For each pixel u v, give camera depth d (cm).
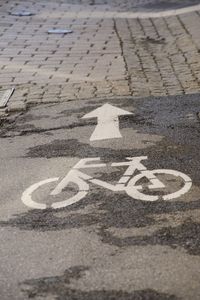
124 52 930
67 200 501
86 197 504
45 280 413
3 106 717
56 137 628
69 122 664
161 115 668
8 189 525
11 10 1277
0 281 414
